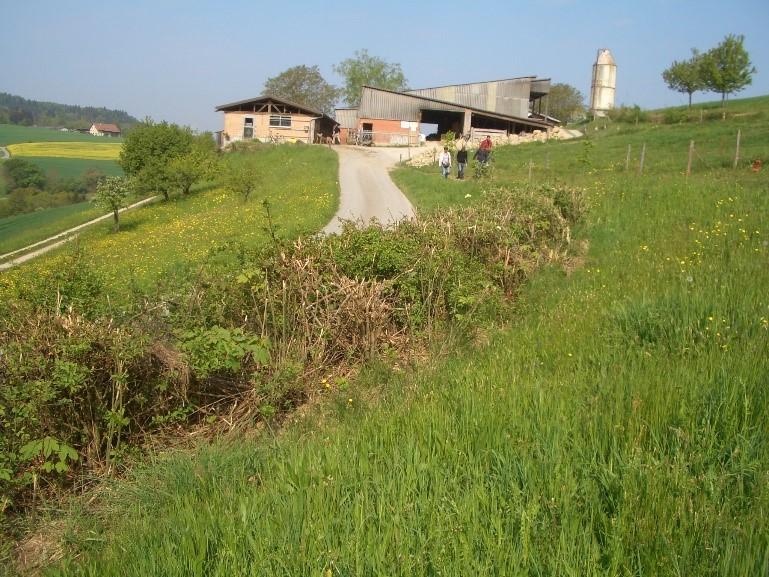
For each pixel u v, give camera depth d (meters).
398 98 60.41
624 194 16.98
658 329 6.85
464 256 10.51
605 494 3.78
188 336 7.05
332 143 63.56
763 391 4.76
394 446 4.72
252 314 8.12
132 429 6.77
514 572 3.10
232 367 7.10
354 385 7.70
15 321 6.57
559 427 4.53
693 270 9.41
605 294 9.07
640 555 3.19
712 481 3.72
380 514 3.72
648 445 4.27
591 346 6.70
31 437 6.01
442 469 4.20
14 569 4.84
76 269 8.16
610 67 71.56
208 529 3.90
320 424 6.54
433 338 8.80
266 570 3.37
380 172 35.53
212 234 22.50
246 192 32.09
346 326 8.51
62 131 153.75
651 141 38.38
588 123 62.34
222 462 5.35
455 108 59.16
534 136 53.03
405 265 9.33
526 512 3.49
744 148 29.78
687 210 14.57
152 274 15.24
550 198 13.97
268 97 60.41
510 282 10.63
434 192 24.20
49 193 71.69
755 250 10.49
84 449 6.37
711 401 4.64
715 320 6.62
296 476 4.47
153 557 3.73
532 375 5.91
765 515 3.35
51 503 5.74
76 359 6.29
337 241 9.39
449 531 3.49
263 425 7.11
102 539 4.82
